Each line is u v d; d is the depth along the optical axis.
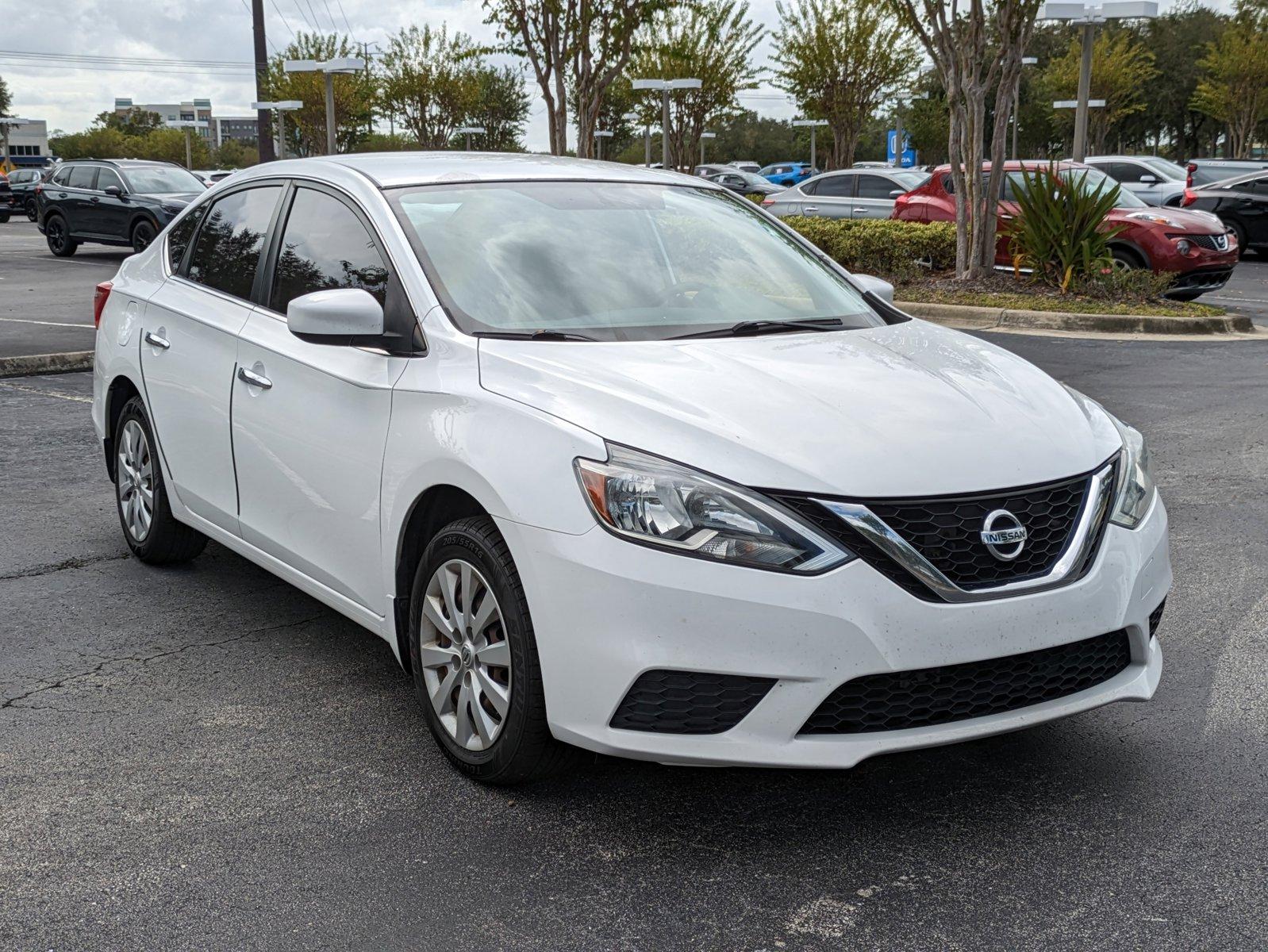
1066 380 9.75
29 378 9.77
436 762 3.46
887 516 2.84
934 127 56.09
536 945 2.61
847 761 2.82
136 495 5.18
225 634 4.47
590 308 3.69
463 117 47.56
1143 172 23.58
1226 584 5.00
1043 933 2.64
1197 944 2.60
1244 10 44.88
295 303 3.51
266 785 3.32
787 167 55.28
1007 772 3.40
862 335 3.81
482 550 3.14
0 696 3.90
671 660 2.79
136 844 3.01
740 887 2.83
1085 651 3.09
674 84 26.98
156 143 78.31
